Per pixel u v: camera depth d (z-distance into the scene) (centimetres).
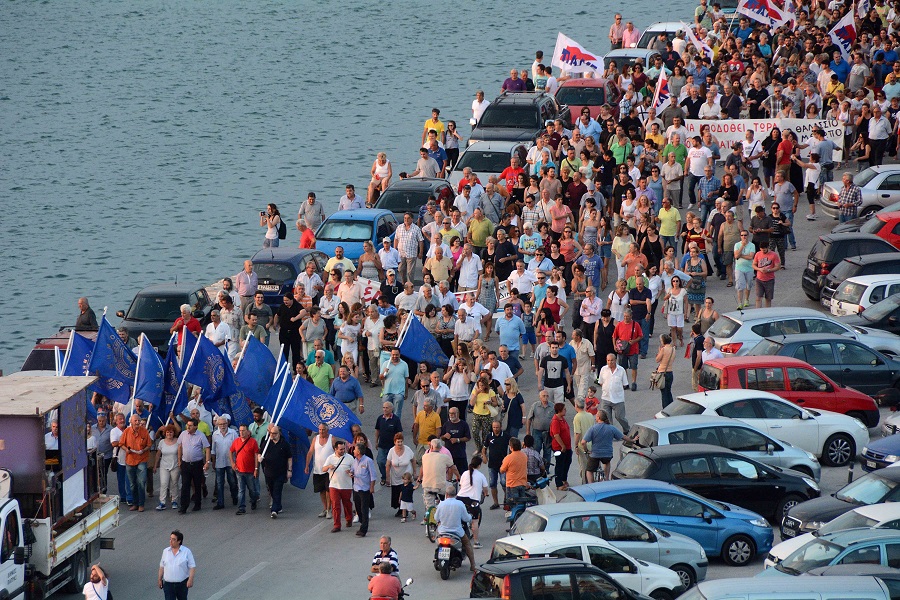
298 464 10281
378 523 9775
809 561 7706
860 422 10425
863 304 12862
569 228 13562
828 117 17025
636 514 8556
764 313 12044
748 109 17475
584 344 11181
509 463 9312
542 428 10156
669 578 7800
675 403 10400
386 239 13500
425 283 12188
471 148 16512
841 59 18788
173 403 10594
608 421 9944
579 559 7675
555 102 18438
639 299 12400
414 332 11306
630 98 18125
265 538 9512
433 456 9312
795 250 15450
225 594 8481
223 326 11962
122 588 8669
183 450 10000
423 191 15338
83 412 8456
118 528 9781
